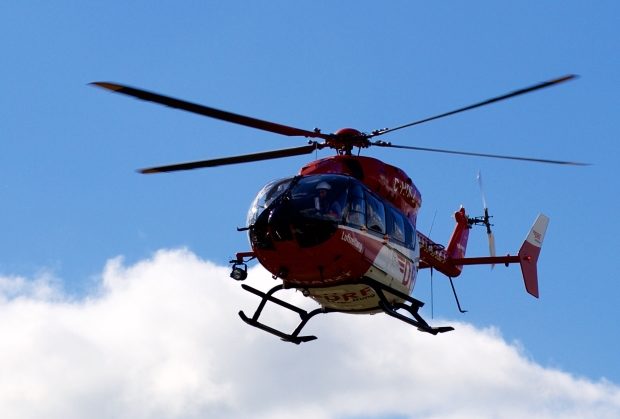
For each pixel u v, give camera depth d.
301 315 102.38
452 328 98.94
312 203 89.81
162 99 88.06
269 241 91.00
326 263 91.31
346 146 100.31
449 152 98.31
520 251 125.94
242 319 100.38
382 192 98.62
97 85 84.88
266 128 95.00
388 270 96.62
